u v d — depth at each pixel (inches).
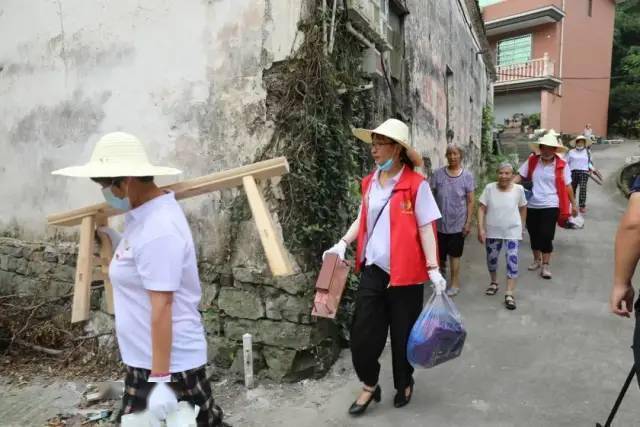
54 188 193.9
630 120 1141.7
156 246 79.6
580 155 407.8
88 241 102.1
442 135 351.3
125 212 87.6
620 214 413.7
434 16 317.1
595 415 125.2
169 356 80.8
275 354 145.3
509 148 824.3
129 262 82.4
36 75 193.8
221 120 151.4
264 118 144.6
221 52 150.2
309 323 142.8
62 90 186.7
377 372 126.9
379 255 121.0
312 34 139.5
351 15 158.9
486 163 615.5
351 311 164.1
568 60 940.0
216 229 153.7
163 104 161.8
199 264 156.6
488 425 121.7
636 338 86.3
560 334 176.9
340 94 155.7
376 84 200.1
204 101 154.1
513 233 206.5
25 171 201.6
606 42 1047.0
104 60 174.4
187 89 157.0
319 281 120.5
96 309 179.0
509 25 922.1
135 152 86.0
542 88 901.8
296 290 141.3
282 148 142.9
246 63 146.3
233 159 150.3
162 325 79.3
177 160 159.9
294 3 138.9
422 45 284.8
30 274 199.6
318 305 119.6
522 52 952.3
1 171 209.6
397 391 129.6
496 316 195.8
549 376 146.2
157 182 162.4
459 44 419.2
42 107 193.2
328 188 149.0
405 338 123.0
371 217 124.0
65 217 105.3
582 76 986.7
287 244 142.4
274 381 145.5
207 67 152.9
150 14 162.7
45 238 198.4
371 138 130.8
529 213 243.1
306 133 141.1
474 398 134.7
